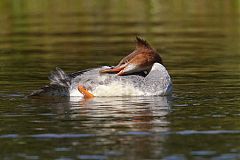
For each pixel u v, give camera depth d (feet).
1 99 83.97
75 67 111.34
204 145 61.05
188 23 168.35
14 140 63.87
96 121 71.10
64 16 184.14
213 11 188.96
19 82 96.84
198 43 139.03
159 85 84.79
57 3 207.72
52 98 84.53
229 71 104.27
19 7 200.03
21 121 71.56
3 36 153.58
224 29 158.10
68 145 61.77
